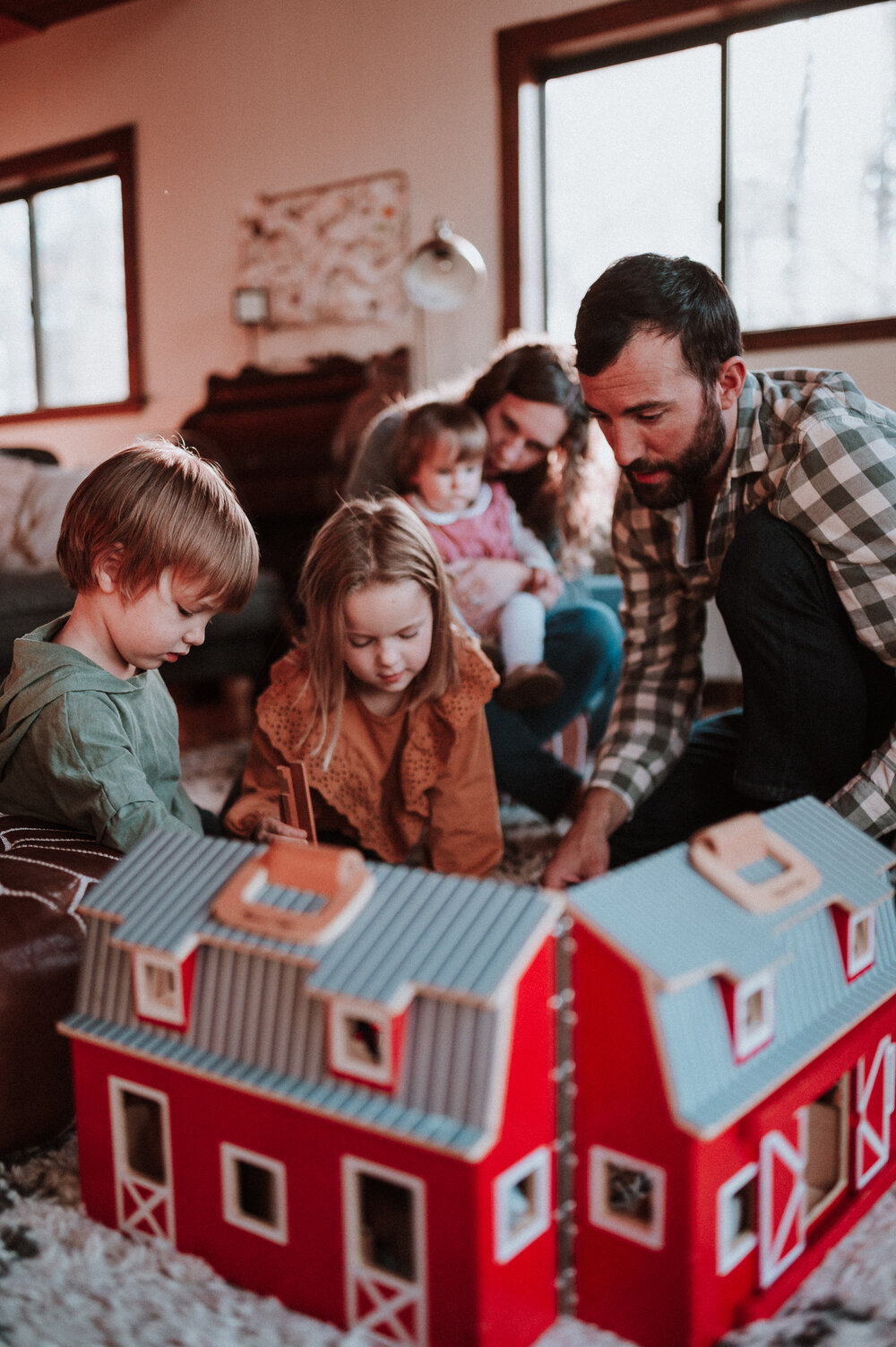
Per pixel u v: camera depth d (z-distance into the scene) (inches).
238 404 153.3
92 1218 28.3
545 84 140.1
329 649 46.7
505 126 138.6
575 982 23.1
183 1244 26.3
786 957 23.3
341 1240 23.0
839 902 26.4
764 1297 24.2
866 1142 28.6
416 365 149.3
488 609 69.0
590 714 77.7
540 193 141.9
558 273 143.2
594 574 101.0
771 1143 24.4
